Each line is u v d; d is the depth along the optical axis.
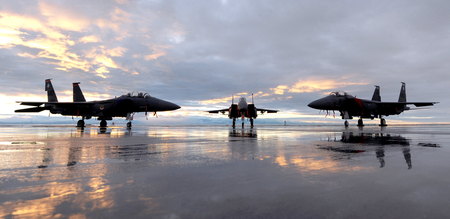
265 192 2.50
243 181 2.95
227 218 1.83
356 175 3.25
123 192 2.49
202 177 3.16
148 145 7.26
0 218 1.80
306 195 2.40
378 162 4.27
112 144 7.52
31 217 1.85
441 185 2.76
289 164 4.07
